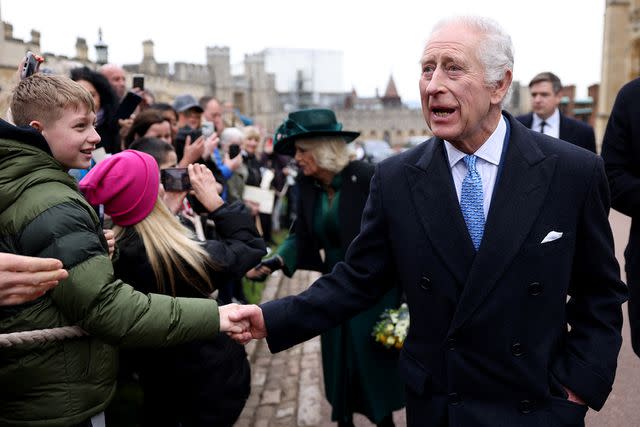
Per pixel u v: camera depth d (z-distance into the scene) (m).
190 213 3.67
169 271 2.23
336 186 3.32
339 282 2.09
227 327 2.00
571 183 1.75
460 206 1.82
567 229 1.75
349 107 74.88
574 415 1.76
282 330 2.08
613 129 2.88
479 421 1.75
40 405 1.72
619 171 2.82
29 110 1.79
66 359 1.74
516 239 1.71
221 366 2.41
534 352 1.75
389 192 1.94
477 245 1.79
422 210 1.84
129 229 2.25
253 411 3.96
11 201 1.66
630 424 3.42
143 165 2.25
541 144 1.82
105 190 2.17
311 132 3.13
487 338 1.75
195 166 2.73
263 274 3.54
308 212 3.42
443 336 1.83
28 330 1.68
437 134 1.76
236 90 56.62
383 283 2.10
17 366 1.68
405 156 1.98
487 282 1.72
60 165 1.78
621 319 1.86
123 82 5.78
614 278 1.83
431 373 1.86
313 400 4.09
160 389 2.44
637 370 4.20
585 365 1.76
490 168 1.82
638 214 2.76
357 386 3.22
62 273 1.53
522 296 1.74
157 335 1.79
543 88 5.42
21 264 1.45
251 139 7.72
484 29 1.71
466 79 1.69
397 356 3.18
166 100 27.53
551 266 1.73
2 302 1.46
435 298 1.83
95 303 1.68
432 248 1.82
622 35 26.31
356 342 3.13
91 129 1.88
